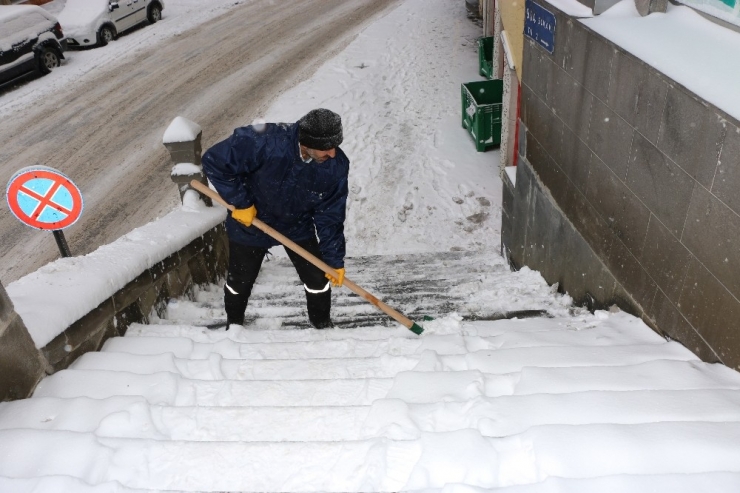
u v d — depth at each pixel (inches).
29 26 528.1
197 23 698.8
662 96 111.0
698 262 103.5
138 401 94.1
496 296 185.0
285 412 92.4
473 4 678.5
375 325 167.5
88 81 533.3
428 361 108.4
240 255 141.1
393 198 363.9
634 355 107.7
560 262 185.5
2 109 478.6
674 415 82.1
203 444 82.7
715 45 119.2
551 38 175.5
